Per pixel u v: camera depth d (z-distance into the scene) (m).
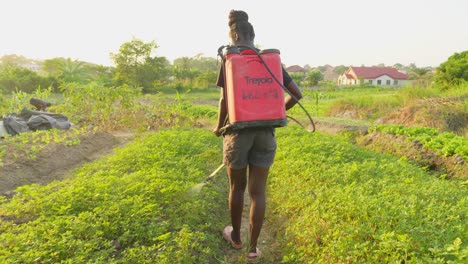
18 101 14.99
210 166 6.89
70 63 53.97
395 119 14.98
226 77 3.34
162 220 4.24
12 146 7.87
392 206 3.95
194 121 14.68
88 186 4.84
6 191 5.79
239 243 4.03
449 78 21.55
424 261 2.98
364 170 5.79
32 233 3.55
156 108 14.92
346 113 18.33
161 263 3.20
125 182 5.00
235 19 3.53
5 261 3.04
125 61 53.09
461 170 7.43
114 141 10.82
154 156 6.50
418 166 7.90
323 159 6.56
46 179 6.72
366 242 3.34
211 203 4.85
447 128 12.83
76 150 8.59
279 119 3.31
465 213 4.07
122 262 3.25
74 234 3.61
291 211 4.77
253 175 3.62
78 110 13.86
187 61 75.31
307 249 3.75
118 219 3.90
